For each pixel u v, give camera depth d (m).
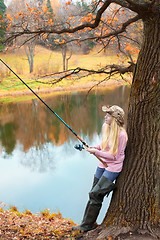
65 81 18.86
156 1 2.58
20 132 12.20
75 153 9.48
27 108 16.83
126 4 2.84
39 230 3.73
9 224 4.04
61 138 10.91
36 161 8.91
